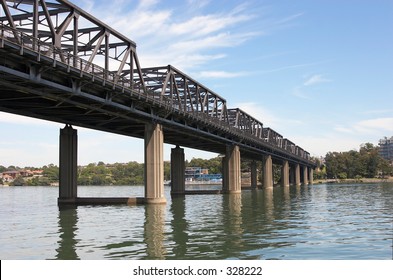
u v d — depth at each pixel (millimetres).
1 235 31172
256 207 55688
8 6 36656
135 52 53781
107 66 47594
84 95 43406
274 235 29156
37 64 36531
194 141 94625
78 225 36812
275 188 143375
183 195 94062
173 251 23438
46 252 23812
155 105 57500
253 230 31969
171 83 64375
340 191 108375
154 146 60531
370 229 32000
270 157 135625
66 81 42031
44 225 37531
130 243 26312
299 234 29578
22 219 43531
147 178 60875
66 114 55469
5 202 78312
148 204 60562
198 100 78188
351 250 23406
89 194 121938
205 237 28500
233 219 40188
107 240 27734
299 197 80875
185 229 32969
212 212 48312
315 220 38781
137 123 65000
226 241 26719
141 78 54750
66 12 42000
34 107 50250
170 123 64688
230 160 99062
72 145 65500
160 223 37219
